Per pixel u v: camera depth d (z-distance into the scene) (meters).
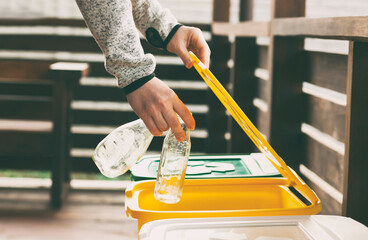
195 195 1.52
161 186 1.25
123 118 4.38
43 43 4.44
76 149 4.32
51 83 4.26
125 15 1.18
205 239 1.06
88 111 4.37
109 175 1.35
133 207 1.27
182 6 5.31
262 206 1.54
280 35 2.24
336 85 1.98
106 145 1.33
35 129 3.88
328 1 4.85
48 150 3.89
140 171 1.62
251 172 1.64
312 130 2.30
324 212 2.04
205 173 1.62
